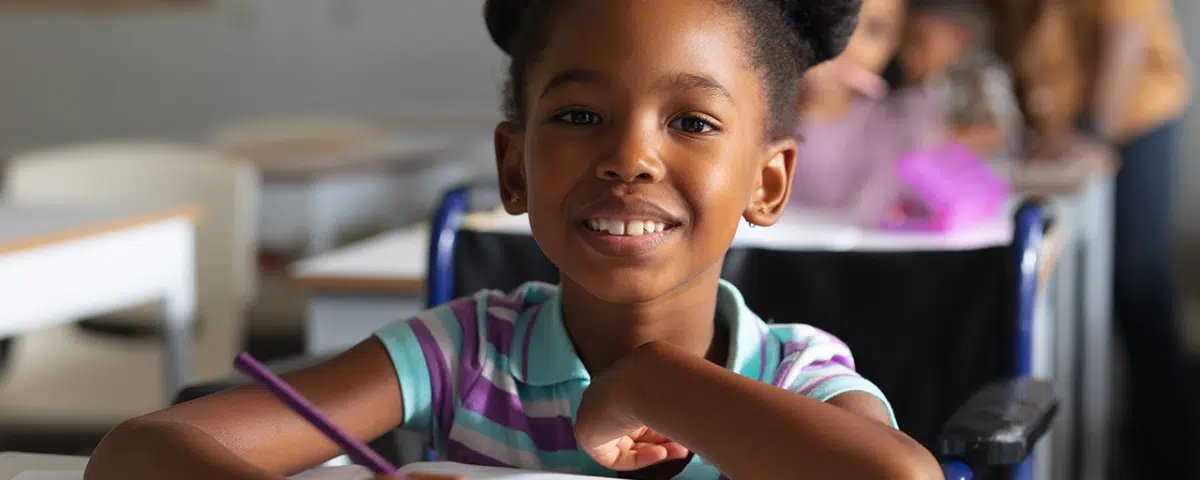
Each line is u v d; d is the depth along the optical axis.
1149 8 3.43
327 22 5.47
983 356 1.22
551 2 0.81
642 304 0.83
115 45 5.67
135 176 2.67
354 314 1.80
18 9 5.73
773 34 0.84
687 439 0.72
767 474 0.68
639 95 0.77
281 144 3.95
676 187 0.77
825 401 0.83
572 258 0.78
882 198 2.03
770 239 1.89
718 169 0.77
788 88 0.87
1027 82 3.39
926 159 2.04
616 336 0.85
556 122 0.79
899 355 1.24
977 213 2.04
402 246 2.00
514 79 0.88
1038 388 0.94
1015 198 2.36
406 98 5.46
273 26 5.52
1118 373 3.91
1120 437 3.39
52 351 2.44
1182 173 4.94
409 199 3.59
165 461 0.70
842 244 1.85
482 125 4.89
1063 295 2.45
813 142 2.14
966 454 0.81
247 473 0.68
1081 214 2.53
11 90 5.79
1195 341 4.30
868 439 0.67
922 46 3.25
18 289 1.78
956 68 2.92
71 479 0.77
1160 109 3.45
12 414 2.19
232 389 0.84
